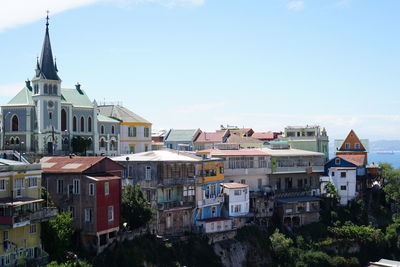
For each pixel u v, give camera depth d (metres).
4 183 63.00
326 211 112.88
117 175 77.81
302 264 95.56
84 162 75.19
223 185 96.44
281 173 110.50
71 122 111.81
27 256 64.06
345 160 119.31
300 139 141.50
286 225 104.94
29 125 105.62
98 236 70.25
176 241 82.25
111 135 120.81
